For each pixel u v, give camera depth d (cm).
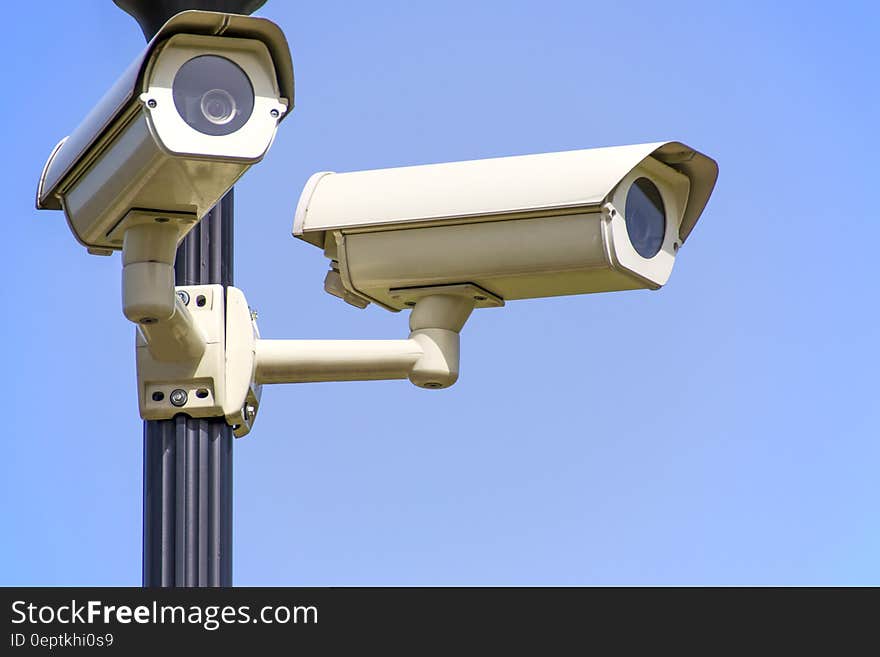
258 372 636
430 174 643
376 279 645
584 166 629
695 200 658
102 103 575
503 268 633
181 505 619
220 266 641
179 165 551
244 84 548
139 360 626
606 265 625
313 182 652
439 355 646
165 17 646
